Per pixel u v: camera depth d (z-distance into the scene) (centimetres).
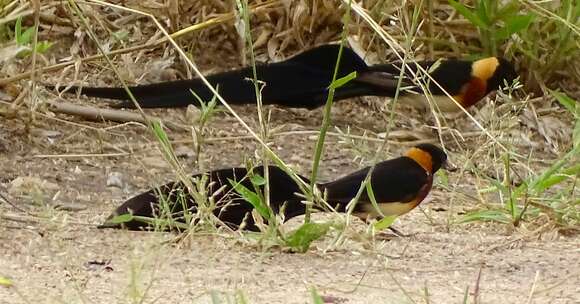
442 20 1432
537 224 998
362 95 1298
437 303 732
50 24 1327
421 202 1021
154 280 745
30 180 1036
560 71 1432
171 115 1255
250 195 859
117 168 1117
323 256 856
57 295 713
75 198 1029
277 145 1229
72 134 1172
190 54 1320
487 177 1100
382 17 1376
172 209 884
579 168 1077
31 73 1116
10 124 1160
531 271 846
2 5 1188
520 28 1370
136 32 1348
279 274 798
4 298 700
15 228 882
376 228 878
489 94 1408
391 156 1240
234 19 1309
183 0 1358
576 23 1409
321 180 1154
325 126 864
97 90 1220
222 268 803
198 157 998
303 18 1380
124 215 862
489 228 997
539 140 1333
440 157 940
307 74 1280
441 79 1320
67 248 821
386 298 738
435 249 903
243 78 1265
